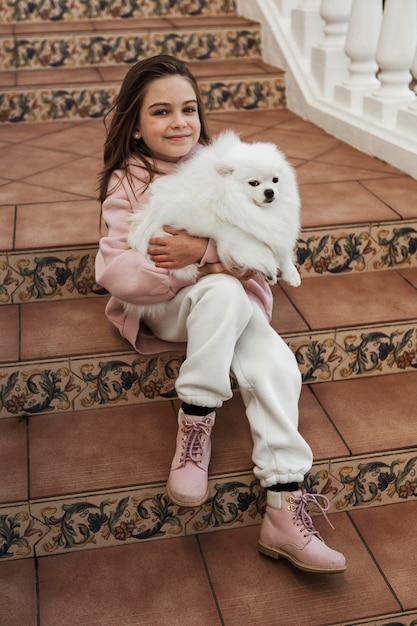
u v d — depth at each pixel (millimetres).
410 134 2836
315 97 3447
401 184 2680
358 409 2037
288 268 1808
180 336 1845
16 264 2156
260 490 1843
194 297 1688
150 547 1823
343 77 3385
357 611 1642
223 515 1854
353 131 3105
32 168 2871
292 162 2934
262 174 1633
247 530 1871
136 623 1610
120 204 1824
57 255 2170
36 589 1698
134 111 1819
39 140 3240
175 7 4133
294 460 1709
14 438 1920
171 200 1688
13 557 1795
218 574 1734
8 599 1669
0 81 3516
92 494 1755
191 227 1681
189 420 1746
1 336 2029
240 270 1711
